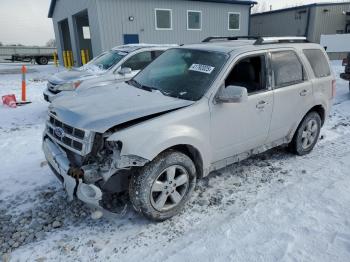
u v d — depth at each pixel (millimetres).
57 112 3240
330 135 5855
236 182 4035
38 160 4785
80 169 2787
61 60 27250
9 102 8633
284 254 2715
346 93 9836
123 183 2998
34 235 3021
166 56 4328
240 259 2668
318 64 4793
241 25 22297
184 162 3180
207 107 3295
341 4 24422
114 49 8523
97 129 2760
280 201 3562
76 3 19922
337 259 2650
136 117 2902
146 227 3141
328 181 4012
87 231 3084
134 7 17812
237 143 3748
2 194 3742
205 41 4836
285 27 27219
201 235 3002
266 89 3932
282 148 5176
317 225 3104
